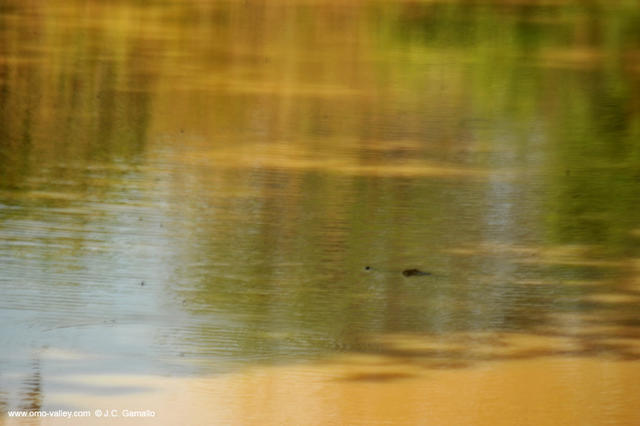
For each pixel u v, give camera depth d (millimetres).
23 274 26984
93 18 72562
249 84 54000
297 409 20891
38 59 58031
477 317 25844
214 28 70812
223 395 21375
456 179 38062
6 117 44531
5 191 33844
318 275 28156
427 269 28969
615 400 21734
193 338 23922
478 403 21438
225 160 39375
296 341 24047
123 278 27188
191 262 28594
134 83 53031
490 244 31172
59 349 23047
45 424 19953
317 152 41188
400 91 53719
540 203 35438
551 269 29328
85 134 42406
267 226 31891
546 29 74812
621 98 53844
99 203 33219
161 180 36281
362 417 20688
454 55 64562
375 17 77625
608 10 83688
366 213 33562
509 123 47625
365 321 25328
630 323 25844
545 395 21875
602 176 39219
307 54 63125
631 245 31453
